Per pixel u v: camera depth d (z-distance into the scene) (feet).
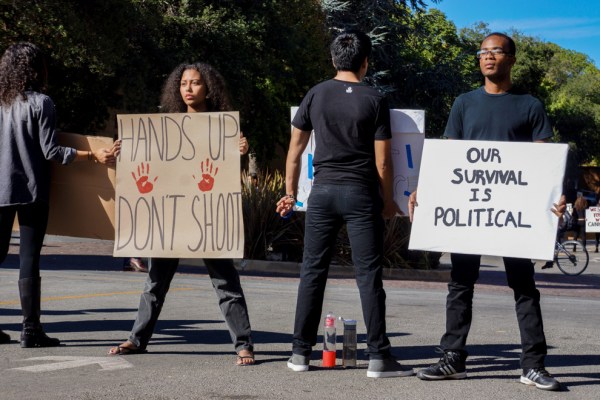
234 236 18.07
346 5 119.65
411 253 55.26
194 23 87.45
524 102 17.04
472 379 17.15
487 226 16.89
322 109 17.28
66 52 68.95
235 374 17.07
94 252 64.18
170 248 18.28
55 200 19.47
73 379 16.31
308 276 17.60
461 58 137.08
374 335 17.17
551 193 16.76
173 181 18.31
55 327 22.97
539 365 16.62
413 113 18.26
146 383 16.03
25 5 65.62
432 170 17.15
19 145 18.74
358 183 17.11
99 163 19.04
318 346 21.17
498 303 35.17
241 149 18.15
